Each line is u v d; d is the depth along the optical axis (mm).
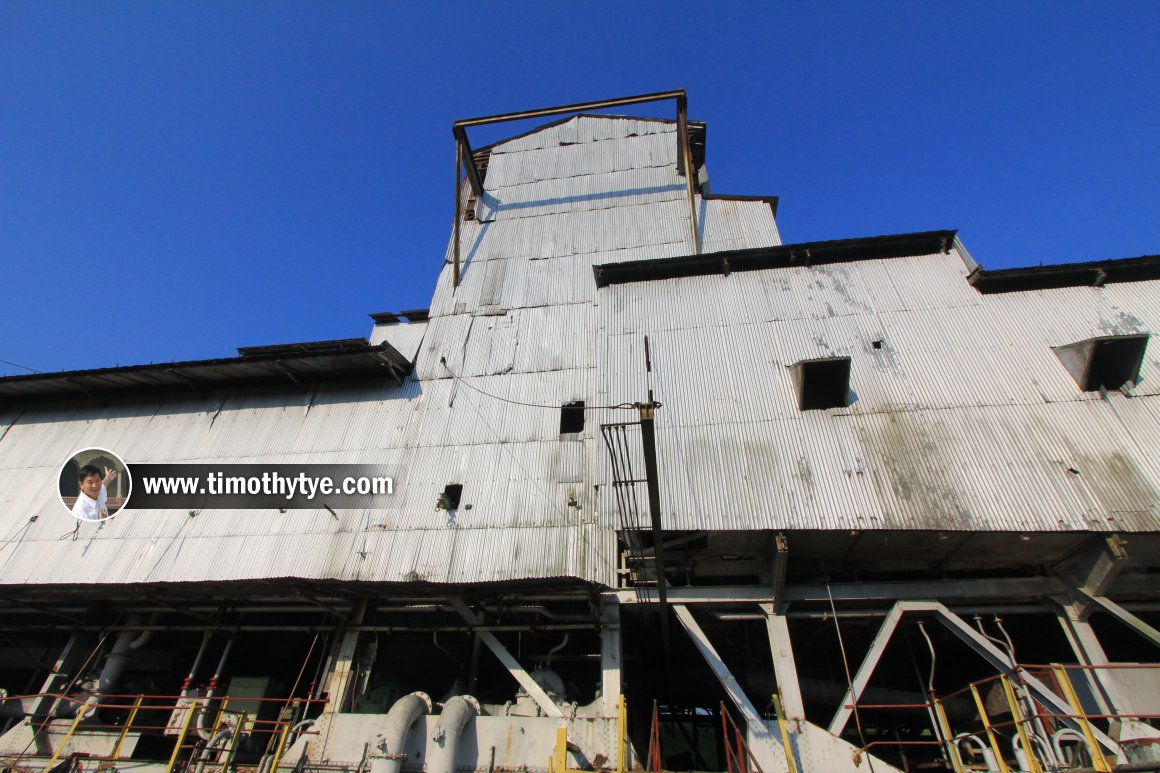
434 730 14273
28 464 24172
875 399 17359
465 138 28016
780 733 13406
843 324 19516
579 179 28453
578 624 17094
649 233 25406
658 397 18844
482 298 25172
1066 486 14742
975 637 14586
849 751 13031
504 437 20625
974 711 16516
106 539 21141
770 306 20641
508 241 26969
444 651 19672
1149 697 13148
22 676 23453
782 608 15414
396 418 22188
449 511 19188
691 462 17047
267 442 22703
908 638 17297
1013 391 16734
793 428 17203
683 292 21891
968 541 14984
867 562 16609
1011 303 18844
